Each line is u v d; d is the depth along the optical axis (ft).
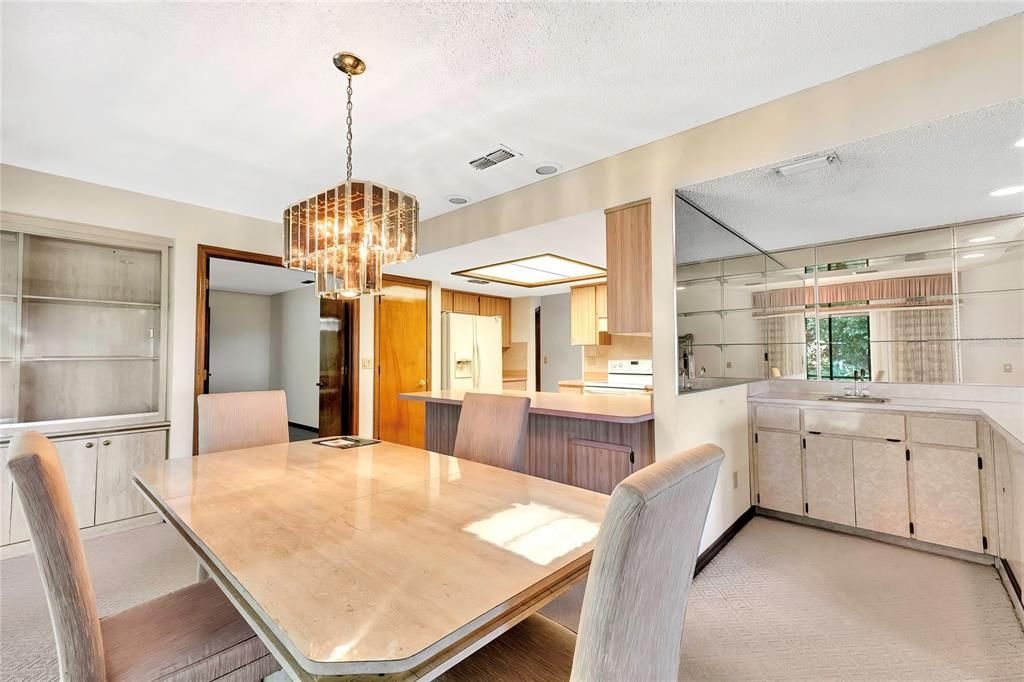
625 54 5.97
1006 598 7.02
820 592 7.34
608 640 2.34
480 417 7.38
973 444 8.21
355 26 5.38
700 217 9.77
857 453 9.44
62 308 10.34
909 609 6.82
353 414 15.05
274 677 4.96
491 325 19.43
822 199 8.96
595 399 10.31
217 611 4.24
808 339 12.44
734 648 6.01
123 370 11.15
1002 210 9.64
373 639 2.50
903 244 11.14
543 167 9.48
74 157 8.86
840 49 5.94
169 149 8.53
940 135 6.33
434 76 6.38
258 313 25.66
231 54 5.87
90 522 9.64
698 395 8.61
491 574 3.23
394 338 16.29
